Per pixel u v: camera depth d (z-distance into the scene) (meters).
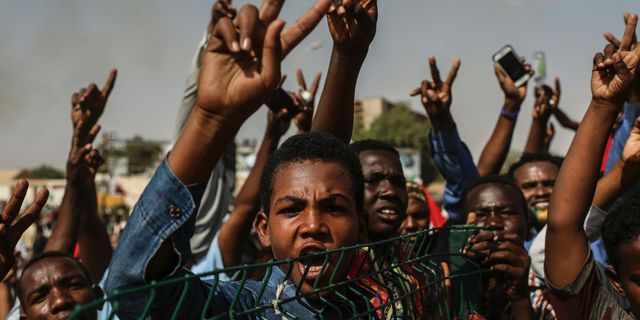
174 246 1.06
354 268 1.56
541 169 3.30
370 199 2.29
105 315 2.68
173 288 1.10
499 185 2.63
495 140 3.69
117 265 1.06
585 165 1.78
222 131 1.01
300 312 1.32
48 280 2.15
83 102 2.94
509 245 1.92
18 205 1.47
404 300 1.46
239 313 0.99
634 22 1.77
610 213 1.91
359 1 1.73
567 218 1.80
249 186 2.89
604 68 1.72
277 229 1.30
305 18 1.03
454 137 3.08
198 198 1.07
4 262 1.44
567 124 4.40
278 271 1.38
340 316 1.21
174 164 1.04
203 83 0.99
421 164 41.25
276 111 2.82
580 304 1.81
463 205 2.93
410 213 3.04
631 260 1.80
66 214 2.81
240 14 0.97
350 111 1.89
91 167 2.89
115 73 3.07
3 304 3.65
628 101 2.57
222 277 2.95
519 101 3.65
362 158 2.38
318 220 1.26
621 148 2.76
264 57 0.97
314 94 3.41
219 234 3.02
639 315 1.82
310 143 1.35
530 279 2.56
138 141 41.94
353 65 1.81
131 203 31.69
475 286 2.06
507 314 2.09
